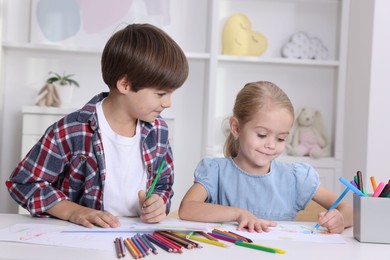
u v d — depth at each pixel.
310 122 2.68
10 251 0.73
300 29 2.83
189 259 0.71
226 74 2.81
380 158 2.29
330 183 2.63
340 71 2.65
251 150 1.15
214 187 1.25
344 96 2.65
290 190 1.26
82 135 1.12
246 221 0.97
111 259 0.70
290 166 1.29
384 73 2.29
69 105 2.55
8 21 2.65
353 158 2.49
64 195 1.07
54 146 1.10
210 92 2.57
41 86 2.69
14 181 1.10
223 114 2.81
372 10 2.31
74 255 0.71
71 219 0.98
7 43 2.49
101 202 1.16
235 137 1.24
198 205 1.06
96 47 2.55
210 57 2.57
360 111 2.42
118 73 1.03
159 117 1.27
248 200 1.25
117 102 1.14
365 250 0.81
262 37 2.71
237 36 2.67
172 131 2.59
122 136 1.17
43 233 0.85
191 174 2.81
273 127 1.12
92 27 2.69
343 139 2.66
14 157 2.68
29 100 2.69
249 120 1.14
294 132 2.67
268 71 2.83
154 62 1.00
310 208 1.46
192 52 2.75
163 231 0.88
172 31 2.76
